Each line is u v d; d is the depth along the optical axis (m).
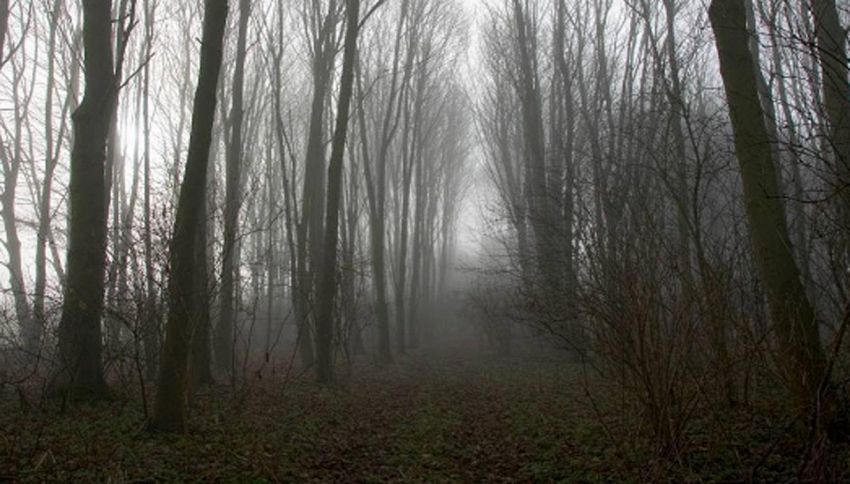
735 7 6.31
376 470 6.70
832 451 4.59
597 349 6.11
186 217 7.16
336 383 13.30
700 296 5.67
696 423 6.71
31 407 8.10
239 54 14.28
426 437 8.37
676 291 5.70
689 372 5.56
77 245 8.59
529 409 10.16
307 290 14.34
